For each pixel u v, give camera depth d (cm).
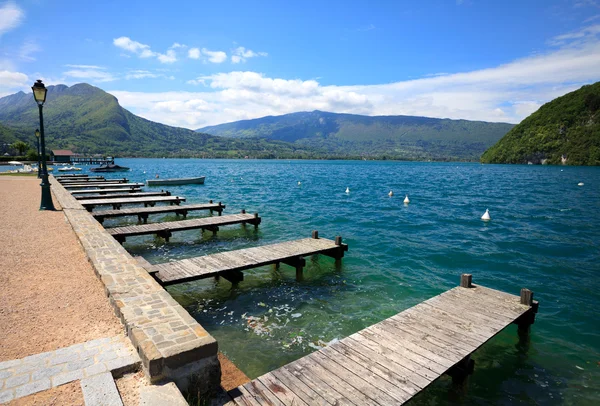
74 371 436
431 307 838
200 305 1006
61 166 8650
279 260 1210
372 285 1180
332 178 6669
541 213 2644
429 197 3622
